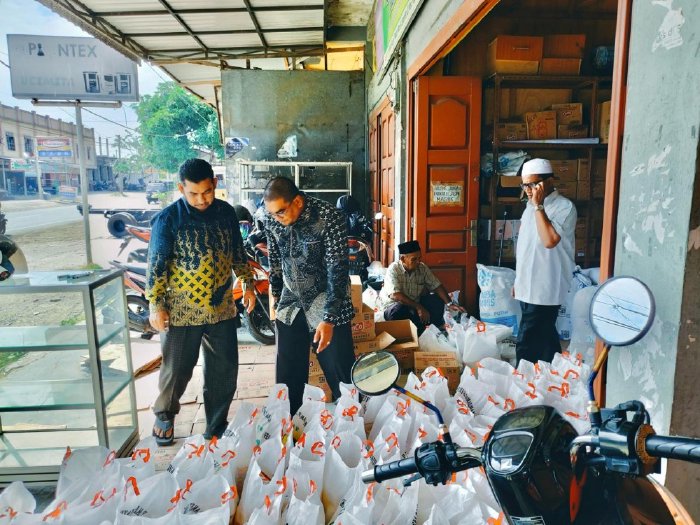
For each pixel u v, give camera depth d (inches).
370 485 53.9
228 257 107.0
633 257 62.3
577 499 30.0
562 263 122.2
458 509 53.2
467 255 188.9
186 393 137.3
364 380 45.4
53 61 528.1
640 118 60.2
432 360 114.3
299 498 58.6
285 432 71.4
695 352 55.5
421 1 158.7
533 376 87.7
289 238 98.7
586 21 196.1
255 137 322.3
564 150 200.7
